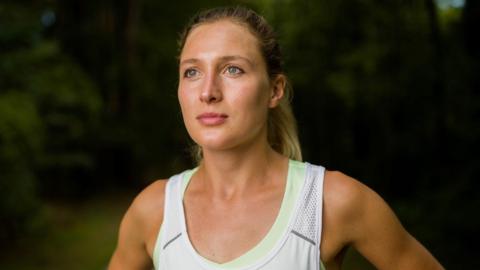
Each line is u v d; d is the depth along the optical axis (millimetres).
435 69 7508
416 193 7715
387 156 8594
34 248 5918
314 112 10234
